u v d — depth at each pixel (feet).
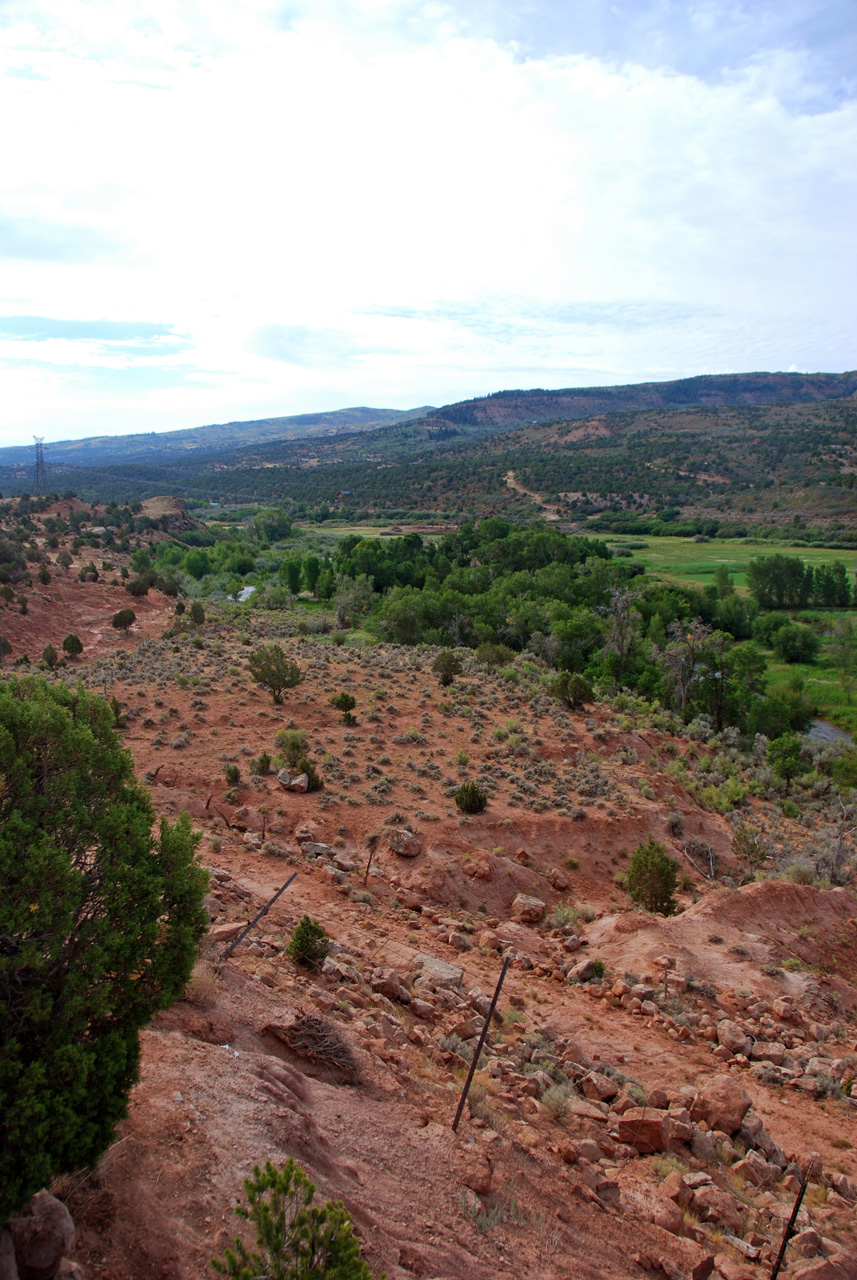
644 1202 31.55
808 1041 55.57
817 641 302.25
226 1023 31.27
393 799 86.79
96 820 22.30
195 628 226.17
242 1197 20.98
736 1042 51.70
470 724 122.62
